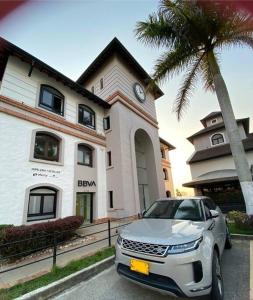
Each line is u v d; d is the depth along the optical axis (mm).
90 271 4848
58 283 4141
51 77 12406
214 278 3268
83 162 13539
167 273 3039
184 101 11109
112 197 13883
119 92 15758
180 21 9125
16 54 10305
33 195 9836
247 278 4203
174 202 5434
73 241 8109
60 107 12828
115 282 4359
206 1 8695
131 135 15609
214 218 4945
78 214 12086
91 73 18812
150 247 3332
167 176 26844
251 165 15641
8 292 3852
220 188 17031
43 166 10453
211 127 21328
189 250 3156
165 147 28469
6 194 8562
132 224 4590
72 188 11766
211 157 18234
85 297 3828
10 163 9016
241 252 5965
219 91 9727
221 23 9094
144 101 19609
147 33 9570
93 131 14680
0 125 9055
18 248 6328
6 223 8289
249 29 8844
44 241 7117
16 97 10203
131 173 14531
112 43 16062
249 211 8266
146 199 17703
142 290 3910
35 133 10445
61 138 11906
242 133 18797
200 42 9852
